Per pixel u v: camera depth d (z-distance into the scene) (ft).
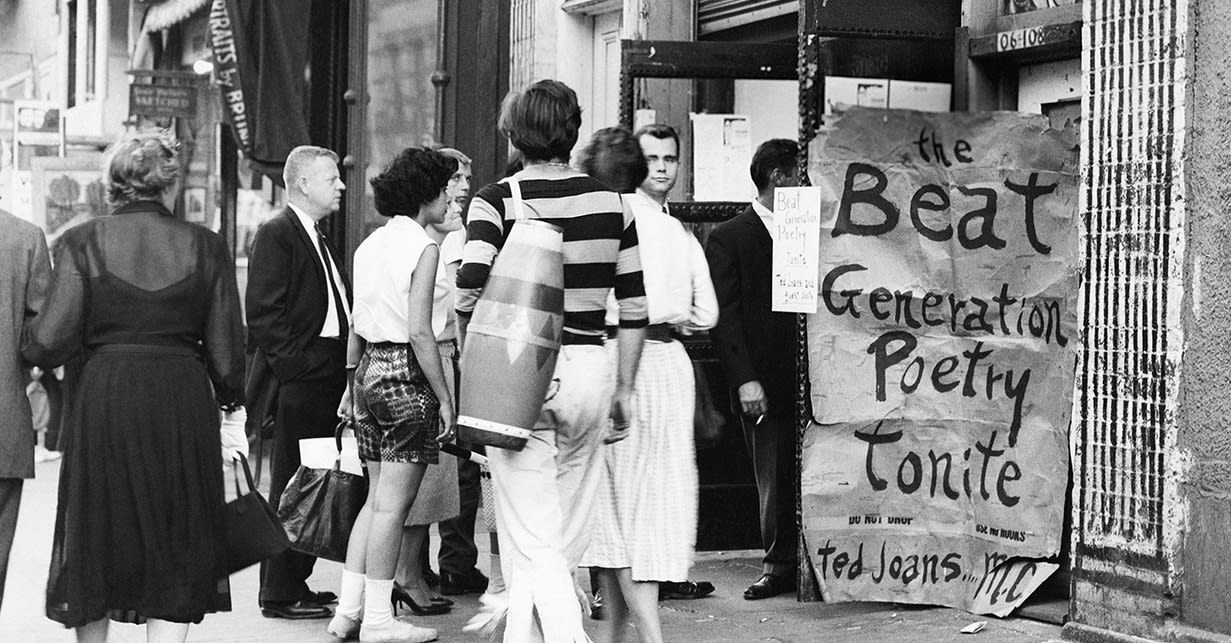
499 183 17.84
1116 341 19.63
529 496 17.47
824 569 22.76
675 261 19.24
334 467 22.93
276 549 18.38
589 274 17.57
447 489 23.41
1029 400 21.66
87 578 17.57
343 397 23.15
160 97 52.85
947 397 22.30
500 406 16.88
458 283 17.63
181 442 17.79
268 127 42.24
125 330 17.84
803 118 23.08
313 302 23.93
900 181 22.30
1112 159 19.69
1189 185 18.75
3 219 19.40
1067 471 21.20
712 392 26.66
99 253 17.84
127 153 18.13
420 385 21.52
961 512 22.29
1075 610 20.24
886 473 22.62
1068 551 21.65
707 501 26.81
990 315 21.99
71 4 65.31
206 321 18.33
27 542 32.35
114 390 17.65
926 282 22.31
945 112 22.16
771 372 24.09
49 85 68.49
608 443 18.31
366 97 39.70
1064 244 21.43
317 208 24.20
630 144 19.58
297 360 23.75
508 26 36.99
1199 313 18.63
